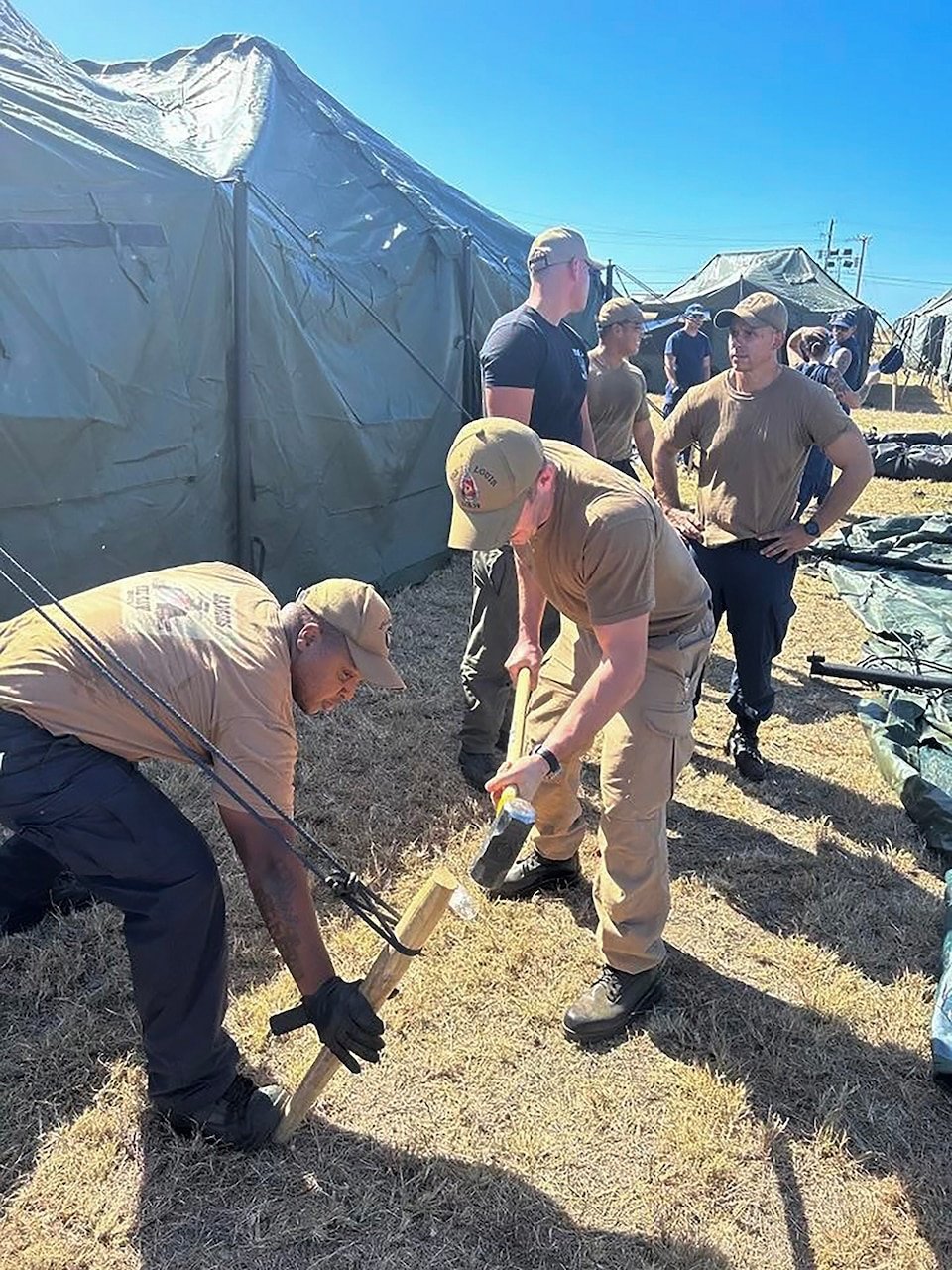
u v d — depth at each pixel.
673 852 3.79
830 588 7.44
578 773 3.26
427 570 7.25
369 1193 2.29
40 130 4.59
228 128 7.11
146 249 4.81
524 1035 2.82
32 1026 2.71
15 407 4.30
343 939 3.13
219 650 2.07
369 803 4.01
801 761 4.59
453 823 3.89
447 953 3.10
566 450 2.52
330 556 6.14
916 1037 2.89
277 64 7.91
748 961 3.19
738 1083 2.67
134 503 4.88
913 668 5.70
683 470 11.38
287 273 5.61
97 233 4.64
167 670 2.05
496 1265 2.16
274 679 2.07
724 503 4.00
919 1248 2.25
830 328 10.87
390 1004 2.87
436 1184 2.33
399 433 6.53
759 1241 2.25
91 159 4.69
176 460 5.05
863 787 4.36
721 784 4.32
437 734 4.67
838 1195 2.37
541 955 3.12
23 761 2.04
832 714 5.15
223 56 8.03
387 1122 2.49
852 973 3.14
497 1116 2.54
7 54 5.75
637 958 2.83
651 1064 2.74
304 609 2.18
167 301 4.91
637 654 2.36
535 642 3.12
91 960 2.96
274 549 5.75
